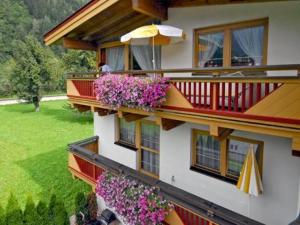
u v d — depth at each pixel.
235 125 4.65
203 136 6.82
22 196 10.42
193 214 5.72
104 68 8.77
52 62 30.33
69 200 10.09
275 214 5.56
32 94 29.69
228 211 5.08
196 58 6.93
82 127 23.27
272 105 4.14
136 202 6.35
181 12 7.02
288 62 5.29
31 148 16.95
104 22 8.14
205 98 5.11
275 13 5.38
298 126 3.90
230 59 6.28
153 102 5.68
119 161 9.45
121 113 7.08
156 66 7.99
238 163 6.20
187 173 7.12
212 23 6.42
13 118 27.28
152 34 5.95
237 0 5.90
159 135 7.91
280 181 5.43
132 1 6.49
